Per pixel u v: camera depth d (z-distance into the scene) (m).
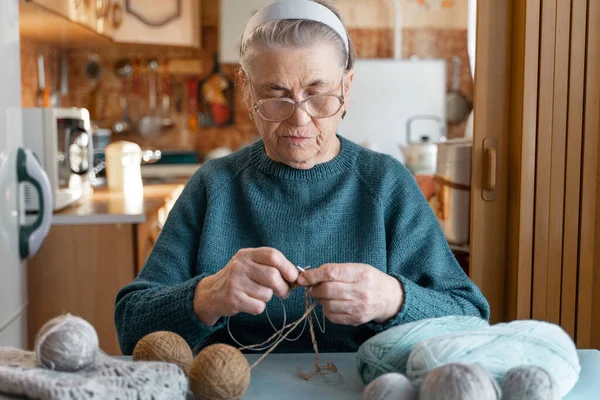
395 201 1.20
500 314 1.53
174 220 1.23
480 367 0.66
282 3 1.03
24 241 1.87
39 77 3.38
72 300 2.16
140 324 1.04
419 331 0.81
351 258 1.16
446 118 3.83
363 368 0.84
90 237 2.15
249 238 1.19
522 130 1.42
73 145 2.39
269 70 1.02
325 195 1.19
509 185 1.49
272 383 0.85
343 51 1.06
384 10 3.94
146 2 3.59
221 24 3.79
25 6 2.14
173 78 4.12
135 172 2.86
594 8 1.39
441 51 3.94
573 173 1.43
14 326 1.82
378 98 3.78
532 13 1.39
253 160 1.23
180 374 0.72
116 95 4.07
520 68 1.43
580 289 1.45
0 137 1.68
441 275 1.15
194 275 1.20
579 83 1.41
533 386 0.66
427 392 0.64
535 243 1.44
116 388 0.68
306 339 1.15
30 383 0.67
